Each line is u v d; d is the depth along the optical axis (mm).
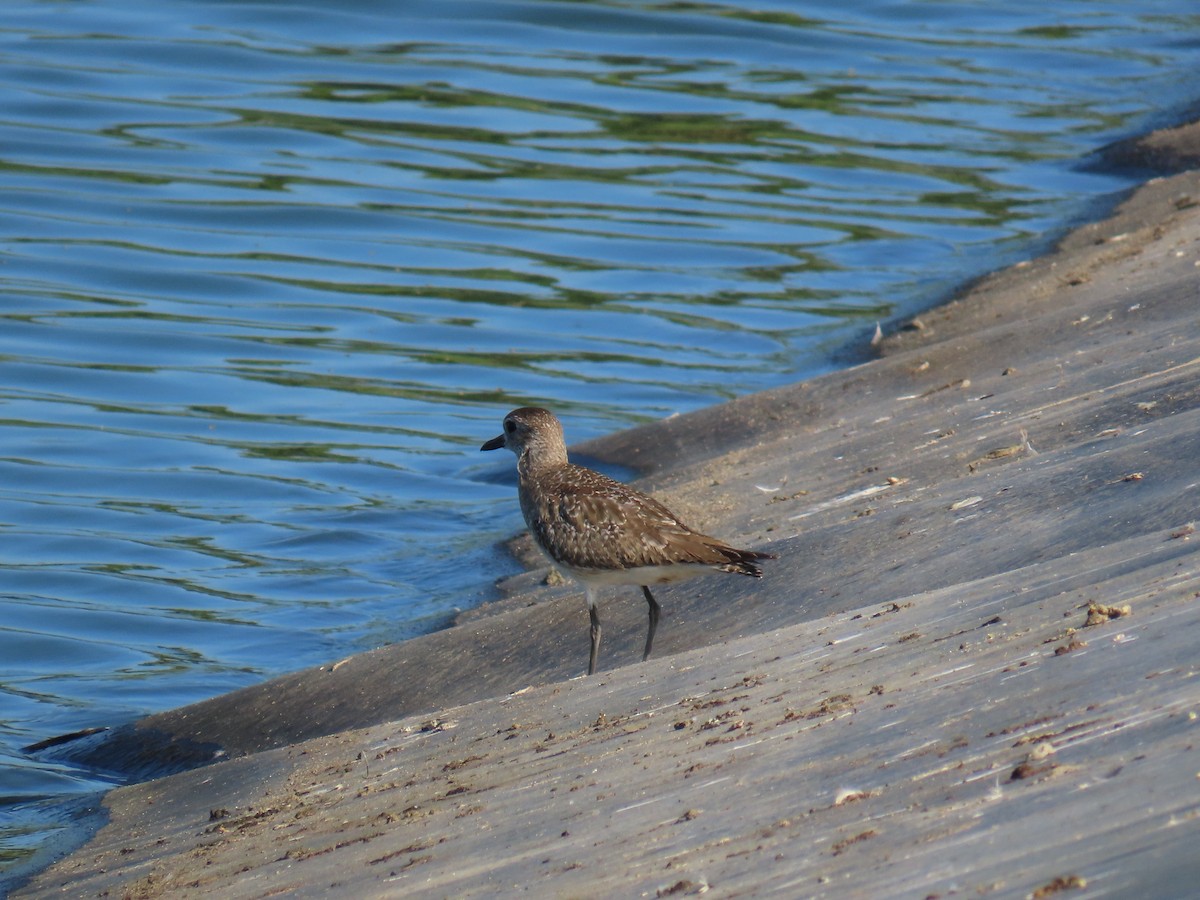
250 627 14172
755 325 20281
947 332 18250
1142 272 17578
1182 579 7574
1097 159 24625
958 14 31797
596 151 25688
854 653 8242
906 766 6309
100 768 11805
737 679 8484
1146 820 5051
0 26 29562
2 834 10172
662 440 16500
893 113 27062
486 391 19125
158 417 18516
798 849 5824
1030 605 7977
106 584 15023
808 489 13648
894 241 22375
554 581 14266
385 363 19875
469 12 31000
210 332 20578
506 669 11641
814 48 29922
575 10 30875
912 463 13375
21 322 20578
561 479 11281
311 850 7949
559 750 8266
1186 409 12469
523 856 6730
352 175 24812
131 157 25109
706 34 30484
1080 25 31312
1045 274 19438
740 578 11508
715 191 24359
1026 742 6117
